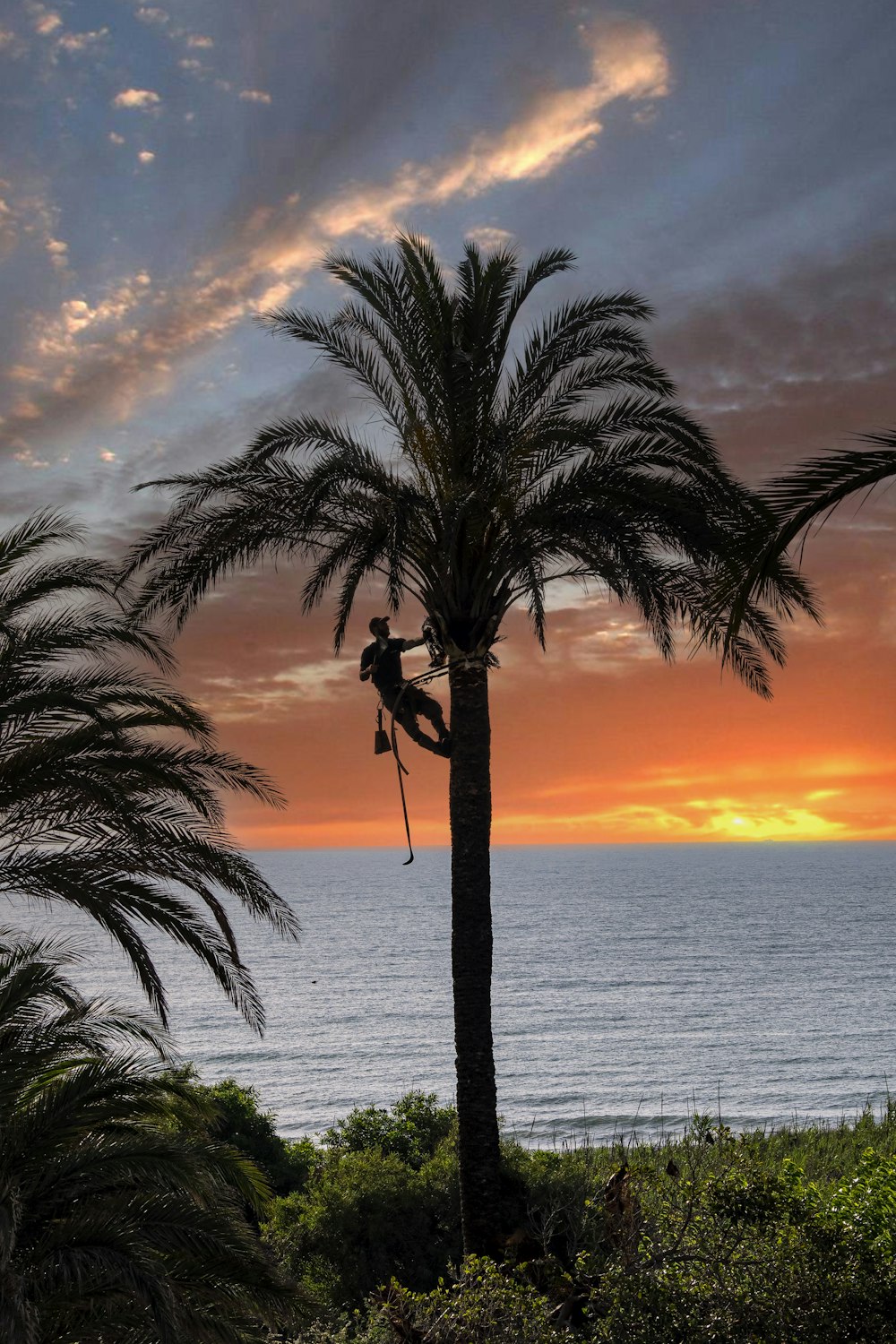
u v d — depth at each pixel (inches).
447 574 602.2
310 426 589.3
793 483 299.4
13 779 387.2
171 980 5979.3
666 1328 372.8
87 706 378.9
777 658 625.6
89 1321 313.9
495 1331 392.2
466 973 579.2
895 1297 367.6
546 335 592.4
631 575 550.0
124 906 403.9
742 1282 389.4
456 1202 643.5
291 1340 438.9
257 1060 3801.7
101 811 412.2
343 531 616.1
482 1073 566.3
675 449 581.6
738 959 6939.0
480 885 590.6
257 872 433.1
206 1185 359.9
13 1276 269.3
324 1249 601.3
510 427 590.2
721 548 324.5
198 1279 328.8
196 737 444.8
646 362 599.8
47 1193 327.0
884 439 289.7
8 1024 355.3
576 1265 441.1
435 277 589.6
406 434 607.5
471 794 599.2
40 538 426.3
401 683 615.2
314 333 604.4
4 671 404.5
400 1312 409.4
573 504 584.4
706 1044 3922.2
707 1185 457.7
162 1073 393.1
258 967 6958.7
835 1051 3725.4
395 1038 4234.7
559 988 5600.4
